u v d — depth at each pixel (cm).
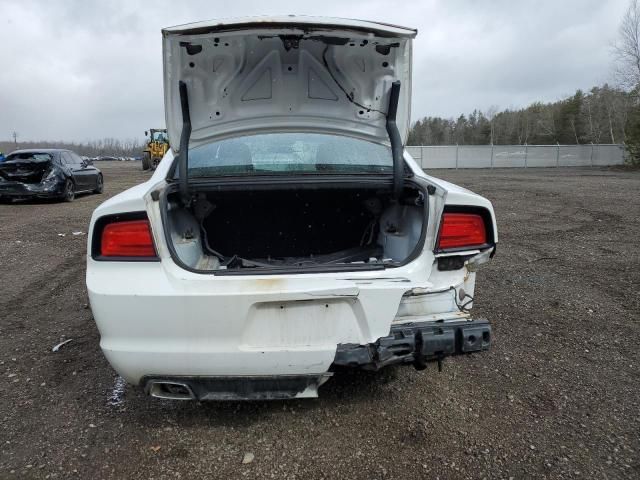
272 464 211
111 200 223
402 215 281
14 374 294
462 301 230
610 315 381
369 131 284
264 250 309
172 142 267
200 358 201
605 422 239
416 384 277
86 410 254
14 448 221
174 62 245
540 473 204
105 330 204
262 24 226
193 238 276
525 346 327
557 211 974
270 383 209
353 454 217
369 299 205
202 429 236
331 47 251
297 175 262
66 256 619
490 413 248
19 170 1170
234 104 270
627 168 2992
